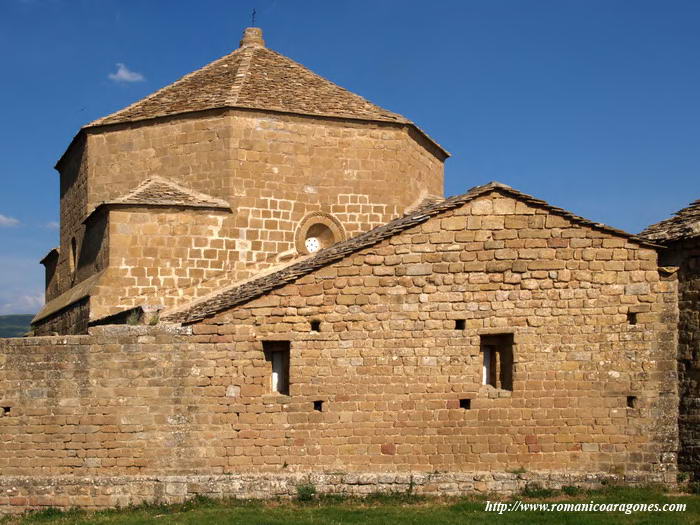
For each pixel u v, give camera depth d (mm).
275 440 18578
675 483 18578
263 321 18797
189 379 18672
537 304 18906
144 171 26281
